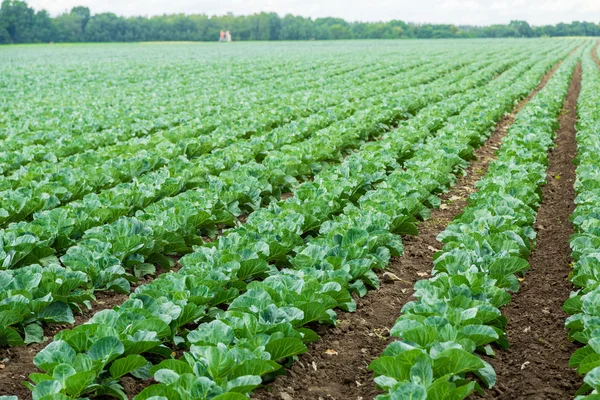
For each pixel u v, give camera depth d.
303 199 10.20
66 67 45.28
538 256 9.21
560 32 169.62
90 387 5.22
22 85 32.09
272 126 19.08
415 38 151.50
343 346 6.70
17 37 123.00
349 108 20.83
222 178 11.55
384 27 147.75
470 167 14.82
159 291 6.63
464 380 5.13
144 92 28.22
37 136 16.42
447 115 19.97
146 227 8.55
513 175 11.30
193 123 17.89
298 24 147.50
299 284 6.75
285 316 6.02
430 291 6.67
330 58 51.84
